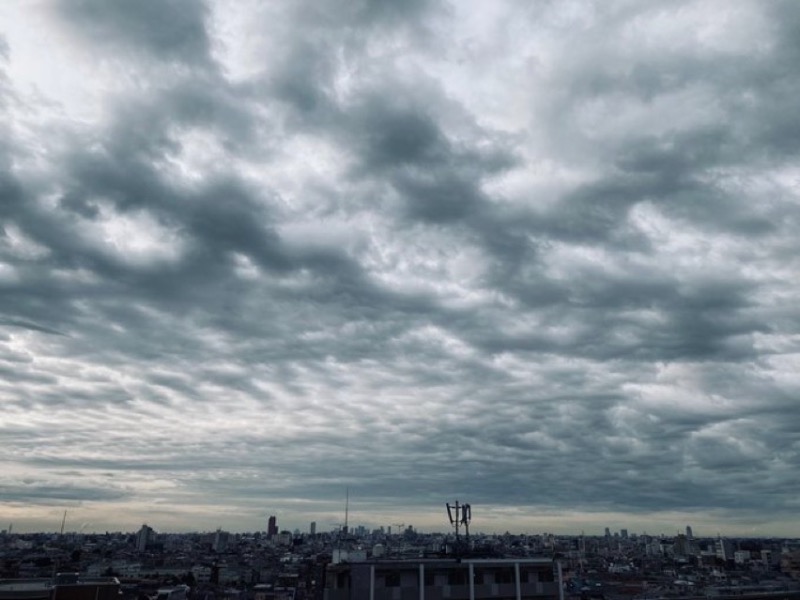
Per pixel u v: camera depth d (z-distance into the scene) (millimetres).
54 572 112875
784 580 153375
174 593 112062
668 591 119250
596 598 110312
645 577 157500
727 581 146875
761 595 108500
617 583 135625
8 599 79750
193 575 170500
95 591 84562
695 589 122812
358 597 61031
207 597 118062
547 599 66562
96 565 183625
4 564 169625
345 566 63625
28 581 86250
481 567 65500
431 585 63000
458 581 64125
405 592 62031
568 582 128375
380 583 61812
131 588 123875
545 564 68250
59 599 82188
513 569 66625
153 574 172000
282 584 141000
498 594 64875
